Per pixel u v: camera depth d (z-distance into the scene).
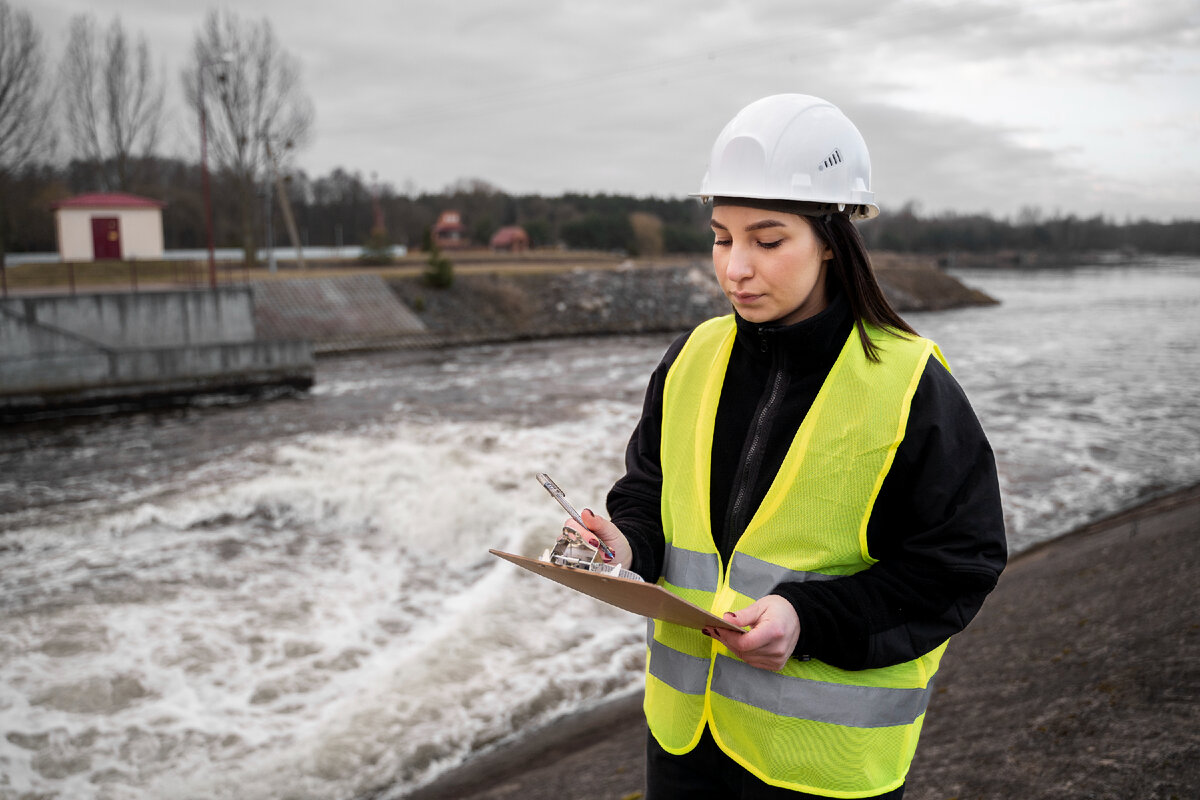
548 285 42.97
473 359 30.44
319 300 35.19
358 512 11.00
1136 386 22.22
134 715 6.03
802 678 1.21
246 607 8.05
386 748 5.47
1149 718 3.48
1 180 40.78
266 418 19.11
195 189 68.69
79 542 10.10
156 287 27.62
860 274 1.22
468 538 10.02
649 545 1.39
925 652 1.16
